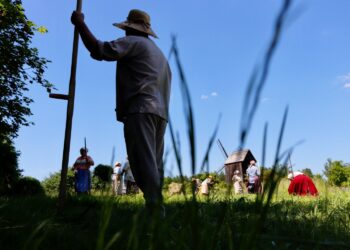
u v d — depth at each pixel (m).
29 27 17.02
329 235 2.34
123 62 3.68
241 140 0.40
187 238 0.70
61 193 4.26
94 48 3.59
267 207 0.52
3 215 3.17
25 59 17.66
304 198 5.55
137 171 3.34
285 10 0.34
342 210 3.77
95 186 17.34
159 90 3.58
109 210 0.62
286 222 2.75
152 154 3.37
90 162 12.55
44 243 2.19
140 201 5.25
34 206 4.54
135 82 3.55
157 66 3.62
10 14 16.27
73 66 4.50
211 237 0.61
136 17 3.88
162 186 0.64
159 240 0.60
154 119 3.47
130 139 3.42
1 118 18.06
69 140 4.41
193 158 0.50
